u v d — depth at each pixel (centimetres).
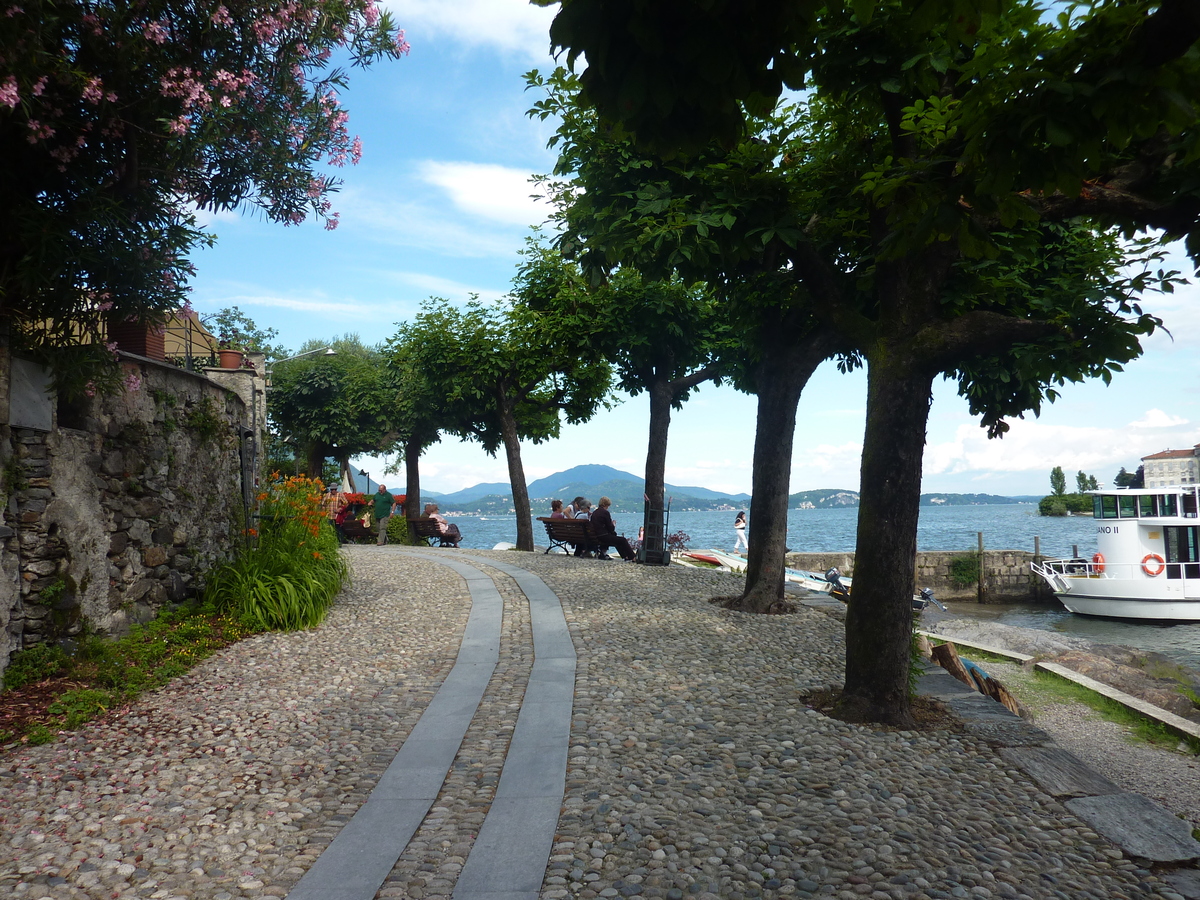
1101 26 333
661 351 1534
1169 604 2664
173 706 604
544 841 373
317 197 775
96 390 679
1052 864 359
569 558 1620
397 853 365
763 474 1041
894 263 598
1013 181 347
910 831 384
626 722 554
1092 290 592
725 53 254
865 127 766
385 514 2433
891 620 574
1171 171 478
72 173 619
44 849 372
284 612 873
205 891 334
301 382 2964
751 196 695
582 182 891
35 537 640
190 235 668
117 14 569
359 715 583
